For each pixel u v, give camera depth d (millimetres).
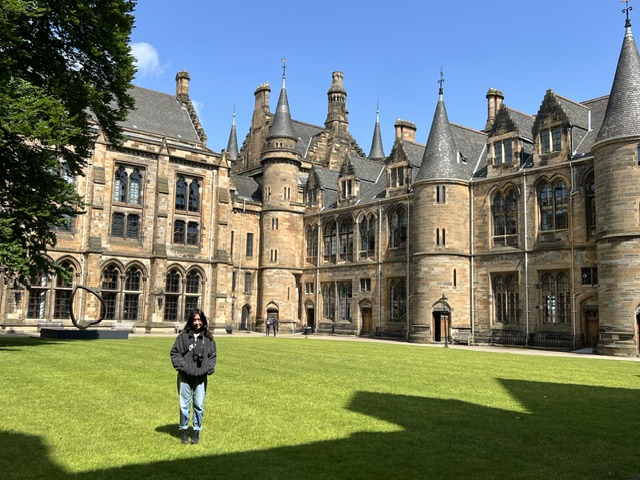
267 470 8477
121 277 51750
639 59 37094
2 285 45844
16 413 11750
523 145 45094
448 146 47781
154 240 53406
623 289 34625
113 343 31484
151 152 54000
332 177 64500
